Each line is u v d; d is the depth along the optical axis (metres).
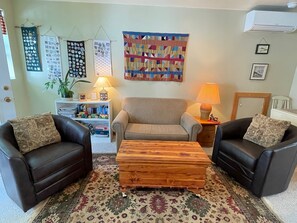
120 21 2.91
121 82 3.18
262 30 2.91
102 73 3.11
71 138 2.10
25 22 2.89
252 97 3.30
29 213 1.57
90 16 2.89
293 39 3.06
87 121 3.18
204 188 1.96
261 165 1.76
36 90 3.17
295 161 1.86
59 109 2.96
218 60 3.12
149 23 2.93
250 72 3.19
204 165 1.72
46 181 1.64
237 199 1.82
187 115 2.80
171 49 3.02
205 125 2.88
